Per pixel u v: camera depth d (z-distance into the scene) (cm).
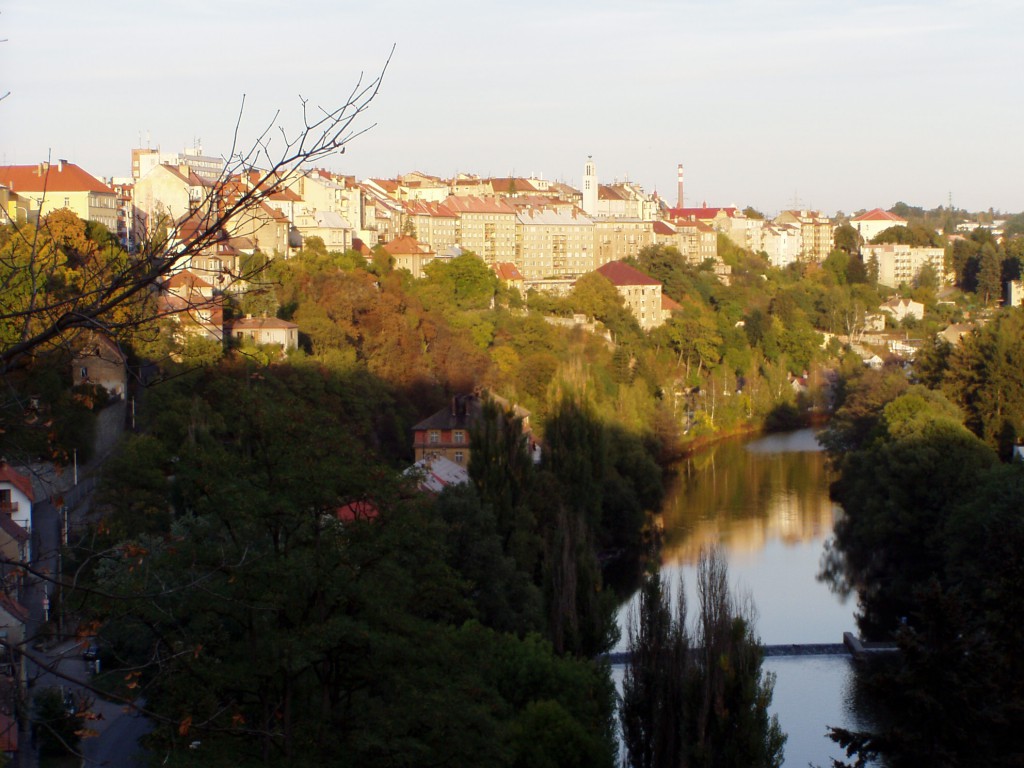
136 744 5953
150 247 1955
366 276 18388
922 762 4719
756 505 15288
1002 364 15200
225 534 4538
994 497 9462
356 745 3994
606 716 6756
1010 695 4747
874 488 12069
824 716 8088
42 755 4431
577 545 8256
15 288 2166
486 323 19612
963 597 5284
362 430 13575
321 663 4612
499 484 9306
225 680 3947
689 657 6725
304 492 4456
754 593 11206
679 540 13400
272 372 12481
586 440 11600
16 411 2344
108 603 3256
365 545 4569
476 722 4297
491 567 7856
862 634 9975
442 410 14025
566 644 7831
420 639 4528
